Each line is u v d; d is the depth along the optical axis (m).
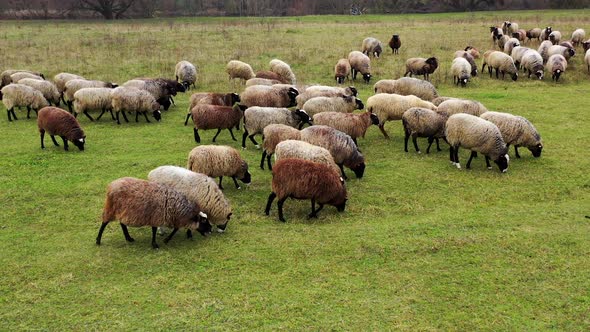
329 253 9.25
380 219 10.81
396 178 13.10
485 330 7.15
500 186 12.53
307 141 12.72
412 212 11.19
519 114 18.80
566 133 16.52
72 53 31.44
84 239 9.78
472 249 9.32
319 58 29.88
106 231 10.16
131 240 9.70
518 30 38.34
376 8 85.12
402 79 18.78
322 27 46.25
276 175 10.36
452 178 13.07
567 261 8.88
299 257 9.12
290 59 29.56
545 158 14.39
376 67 27.97
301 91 19.20
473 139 13.12
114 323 7.27
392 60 29.88
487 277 8.43
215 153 11.46
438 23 49.34
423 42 36.00
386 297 7.92
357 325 7.25
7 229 10.20
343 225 10.47
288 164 10.27
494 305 7.71
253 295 7.96
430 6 84.25
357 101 16.61
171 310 7.57
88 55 30.81
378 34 40.47
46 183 12.48
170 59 29.50
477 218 10.66
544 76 25.88
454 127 13.47
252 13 82.38
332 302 7.78
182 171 10.09
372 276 8.50
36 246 9.49
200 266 8.82
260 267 8.80
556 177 13.01
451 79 25.30
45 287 8.15
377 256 9.12
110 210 9.12
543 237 9.72
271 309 7.61
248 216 10.87
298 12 87.12
